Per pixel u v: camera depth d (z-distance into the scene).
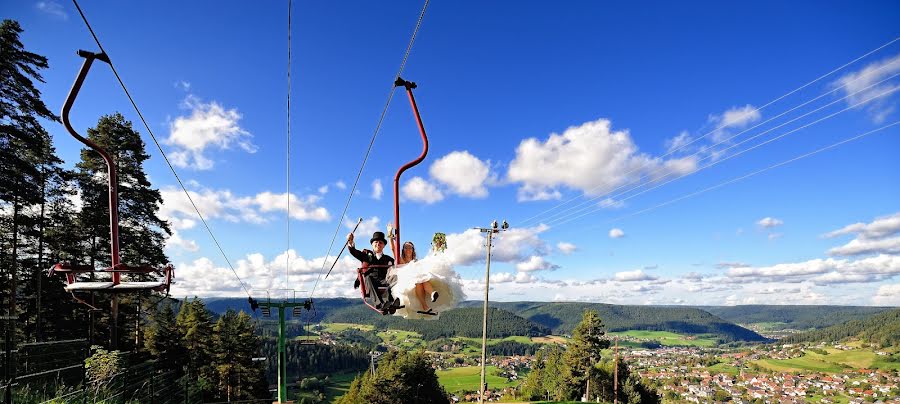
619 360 74.25
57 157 29.17
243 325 50.25
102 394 11.95
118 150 29.45
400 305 3.43
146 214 30.17
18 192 24.62
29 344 11.21
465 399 101.81
